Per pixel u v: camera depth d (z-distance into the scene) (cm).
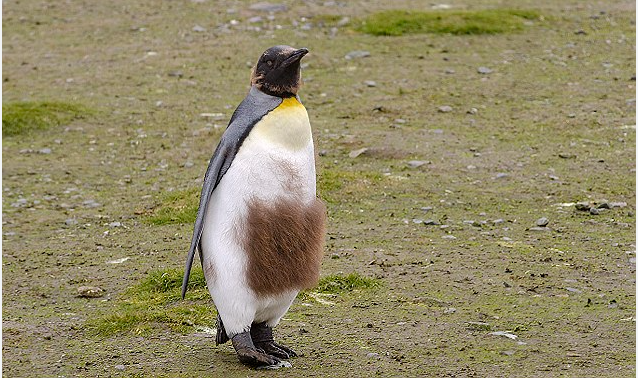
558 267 2383
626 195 3047
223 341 1848
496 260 2439
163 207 3019
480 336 1912
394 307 2109
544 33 5297
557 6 5906
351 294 2205
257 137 1702
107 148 3734
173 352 1870
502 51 4975
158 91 4472
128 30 5559
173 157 3606
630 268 2373
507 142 3662
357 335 1934
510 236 2661
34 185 3316
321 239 1769
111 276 2403
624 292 2191
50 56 5112
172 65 4866
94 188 3291
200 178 3356
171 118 4078
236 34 5359
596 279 2294
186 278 1680
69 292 2295
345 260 2447
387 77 4556
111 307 2180
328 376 1702
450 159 3456
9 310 2167
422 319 2025
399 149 3562
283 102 1738
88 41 5378
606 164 3391
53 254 2606
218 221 1714
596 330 1942
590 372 1702
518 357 1788
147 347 1906
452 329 1958
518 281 2273
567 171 3316
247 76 4678
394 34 5241
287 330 1972
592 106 4100
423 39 5169
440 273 2338
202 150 3678
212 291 1758
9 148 3738
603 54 4941
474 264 2406
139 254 2584
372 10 5772
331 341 1900
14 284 2359
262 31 5403
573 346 1850
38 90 4512
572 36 5250
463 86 4412
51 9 6075
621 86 4403
